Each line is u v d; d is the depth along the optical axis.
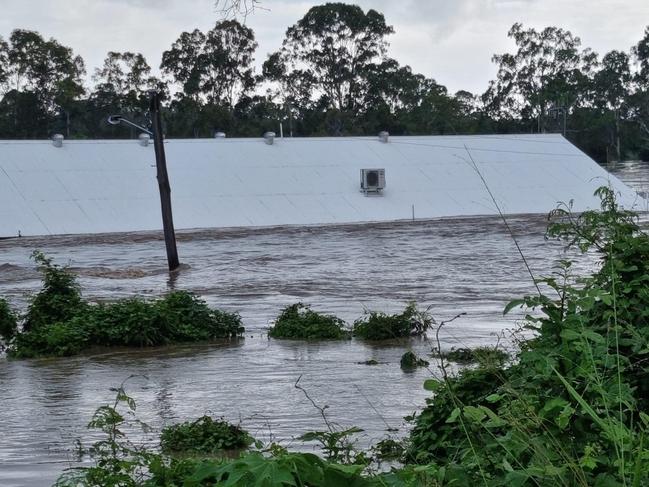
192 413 15.29
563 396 6.45
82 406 16.17
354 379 17.97
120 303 26.12
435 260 49.91
